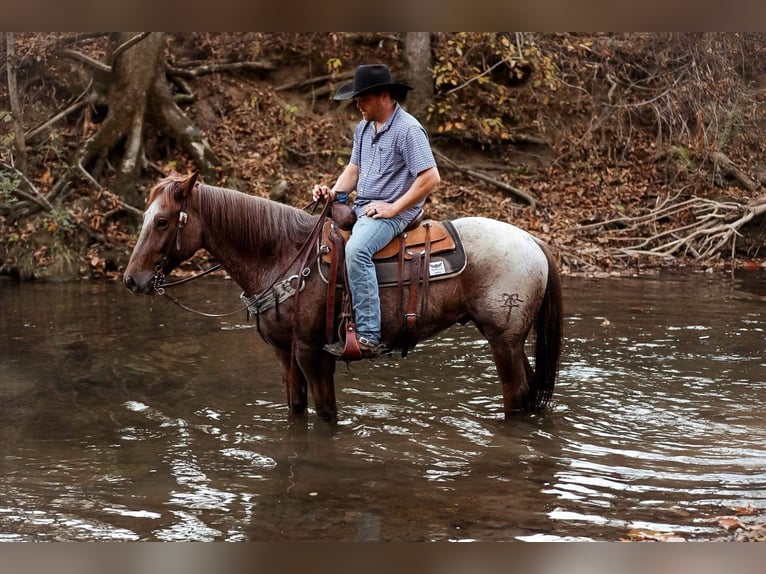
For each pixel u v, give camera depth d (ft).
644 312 28.30
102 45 43.16
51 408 18.42
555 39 48.96
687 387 19.80
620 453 15.65
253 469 14.93
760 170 46.26
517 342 16.67
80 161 37.96
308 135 44.78
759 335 24.88
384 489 13.98
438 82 44.27
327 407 17.01
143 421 17.58
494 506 13.24
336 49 47.62
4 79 40.98
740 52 48.42
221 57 46.32
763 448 15.85
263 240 15.92
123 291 32.22
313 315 15.80
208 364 21.97
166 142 40.96
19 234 35.29
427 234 16.14
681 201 43.98
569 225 41.81
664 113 47.39
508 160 46.47
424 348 23.91
